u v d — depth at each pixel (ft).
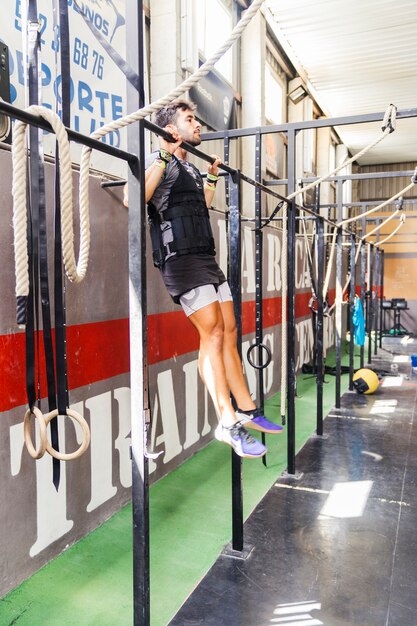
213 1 17.88
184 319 11.09
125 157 4.68
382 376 21.58
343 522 8.38
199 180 6.63
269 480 10.16
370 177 16.39
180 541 7.77
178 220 6.14
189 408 11.37
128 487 8.95
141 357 4.96
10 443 6.29
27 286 3.77
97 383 8.01
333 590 6.52
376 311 28.25
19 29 7.54
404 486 9.89
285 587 6.59
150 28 14.23
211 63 3.66
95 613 6.07
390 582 6.68
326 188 33.09
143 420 4.98
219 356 6.22
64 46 4.82
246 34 20.34
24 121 3.53
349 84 27.55
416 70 25.53
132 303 4.96
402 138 35.96
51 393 4.42
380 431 13.57
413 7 19.25
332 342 28.53
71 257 3.87
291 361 10.21
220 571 6.96
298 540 7.79
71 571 6.91
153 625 5.86
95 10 9.34
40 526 6.87
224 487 9.81
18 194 3.62
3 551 6.27
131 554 7.37
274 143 24.20
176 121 6.50
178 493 9.52
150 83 14.30
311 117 29.09
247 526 8.24
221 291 6.83
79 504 7.66
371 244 25.13
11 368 6.26
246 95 20.54
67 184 3.76
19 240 3.69
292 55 23.58
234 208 7.12
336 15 19.90
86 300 7.70
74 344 7.45
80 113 8.99
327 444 12.47
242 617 6.01
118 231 8.50
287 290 10.30
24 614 6.02
